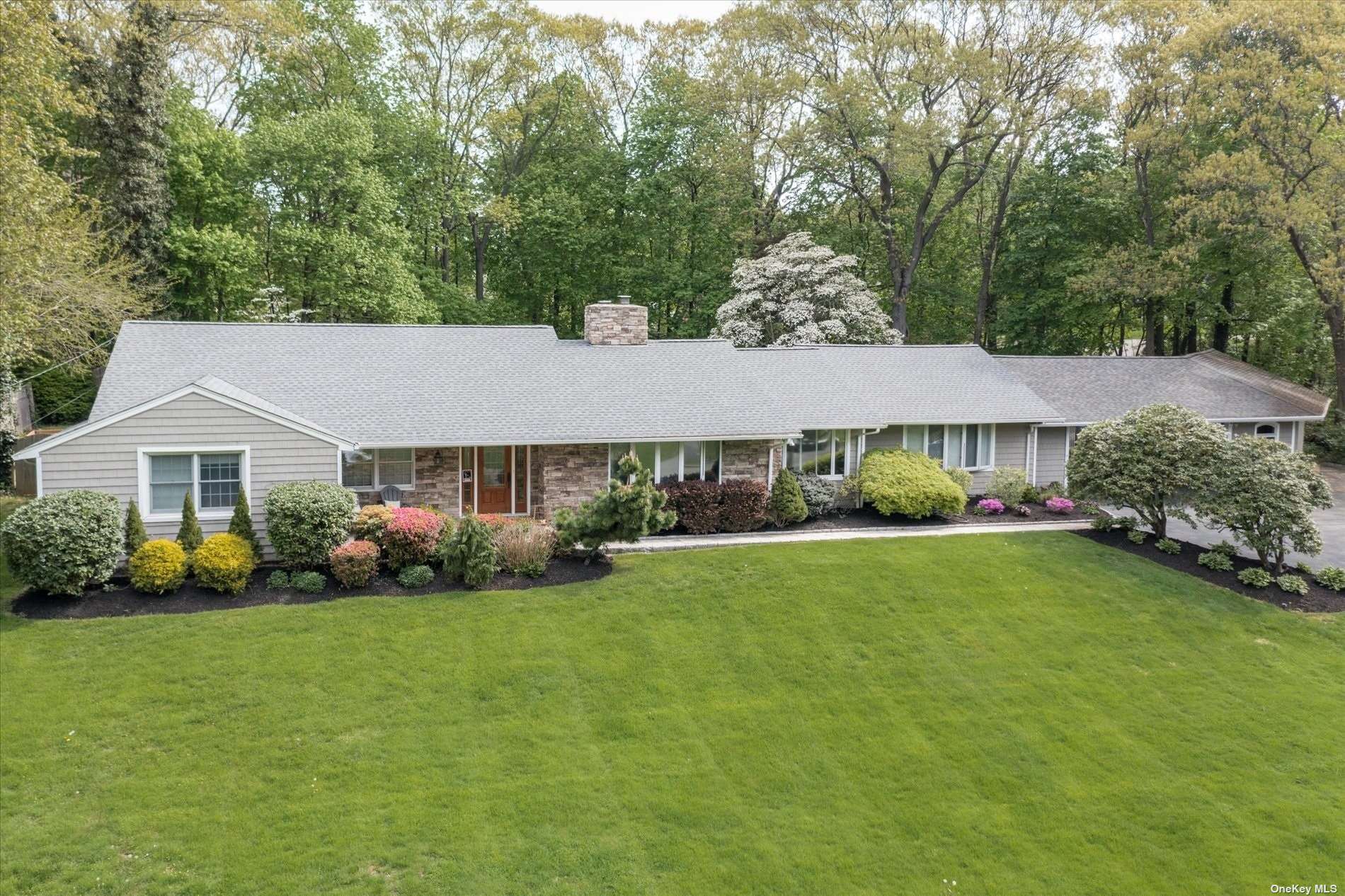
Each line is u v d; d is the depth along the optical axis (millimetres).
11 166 17906
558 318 44781
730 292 40281
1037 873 10836
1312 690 15156
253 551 17156
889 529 22625
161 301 30453
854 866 10820
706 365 25031
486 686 14086
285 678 13875
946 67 35250
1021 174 44312
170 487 17438
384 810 11297
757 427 22266
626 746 12953
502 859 10555
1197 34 31766
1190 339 41906
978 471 26781
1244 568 19906
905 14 38031
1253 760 13203
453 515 21156
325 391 20938
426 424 20391
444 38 39594
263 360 21672
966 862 10992
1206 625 17281
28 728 12305
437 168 38656
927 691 14758
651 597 17281
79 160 29000
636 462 18172
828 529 22703
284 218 32531
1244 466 19422
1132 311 43594
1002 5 35906
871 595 17797
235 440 17531
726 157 38781
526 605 16672
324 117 32188
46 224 19516
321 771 11953
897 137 35812
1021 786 12484
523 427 20859
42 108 20203
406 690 13844
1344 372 33438
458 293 39469
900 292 40344
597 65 43375
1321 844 11461
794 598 17500
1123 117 37719
